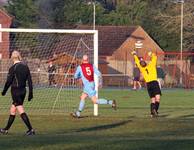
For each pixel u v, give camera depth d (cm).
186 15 12319
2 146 2050
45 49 6619
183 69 9594
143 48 12688
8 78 2762
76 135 2617
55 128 3138
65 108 4662
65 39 6556
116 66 11181
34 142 2166
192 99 6450
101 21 15000
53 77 6284
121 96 6819
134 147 2009
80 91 5559
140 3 14888
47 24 14938
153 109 3934
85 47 5722
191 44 12312
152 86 3922
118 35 12731
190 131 2898
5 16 11819
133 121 3444
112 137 2438
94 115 4069
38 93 5856
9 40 6278
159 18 12912
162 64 9838
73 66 5716
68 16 14925
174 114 4403
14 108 2803
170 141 2162
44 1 15788
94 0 16650
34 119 3594
